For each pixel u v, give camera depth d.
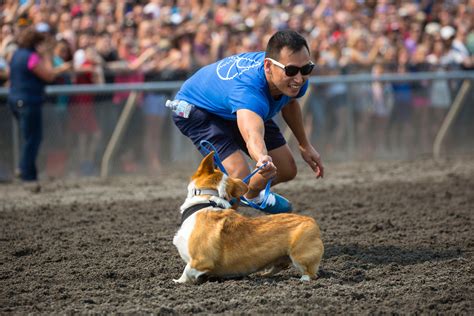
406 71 18.05
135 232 9.51
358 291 6.71
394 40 19.73
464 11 22.22
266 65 7.34
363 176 14.40
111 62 15.95
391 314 6.15
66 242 8.96
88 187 13.43
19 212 10.95
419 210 10.78
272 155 8.21
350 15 20.56
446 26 21.70
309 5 21.77
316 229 6.89
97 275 7.46
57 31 16.73
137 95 14.92
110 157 14.86
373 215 10.46
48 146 14.55
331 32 19.06
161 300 6.50
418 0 23.52
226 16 19.12
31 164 14.08
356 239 8.98
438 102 17.23
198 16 18.80
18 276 7.51
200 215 6.76
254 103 7.25
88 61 15.30
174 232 9.48
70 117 14.63
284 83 7.25
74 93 14.38
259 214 10.61
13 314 6.27
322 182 13.69
